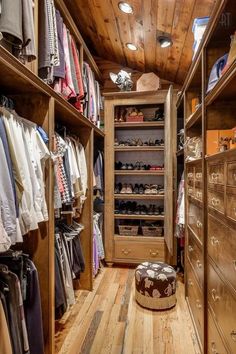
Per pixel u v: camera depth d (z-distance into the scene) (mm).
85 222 2822
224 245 1319
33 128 1600
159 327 2109
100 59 3848
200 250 1876
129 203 3650
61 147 2033
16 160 1356
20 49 1346
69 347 1878
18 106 1749
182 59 2945
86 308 2402
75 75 2229
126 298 2588
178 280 3053
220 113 1720
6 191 1229
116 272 3268
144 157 3748
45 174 1730
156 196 3412
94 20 2801
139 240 3391
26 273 1570
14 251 1604
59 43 1880
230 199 1222
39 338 1582
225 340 1306
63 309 2148
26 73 1409
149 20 2379
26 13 1301
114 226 3504
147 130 3764
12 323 1365
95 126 2961
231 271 1218
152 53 3082
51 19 1700
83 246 2811
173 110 3191
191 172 2320
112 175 3443
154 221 3625
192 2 1937
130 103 3396
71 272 2340
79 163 2611
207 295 1682
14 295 1395
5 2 1181
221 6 1332
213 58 1732
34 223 1455
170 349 1854
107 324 2150
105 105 3453
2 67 1267
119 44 3172
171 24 2330
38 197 1527
